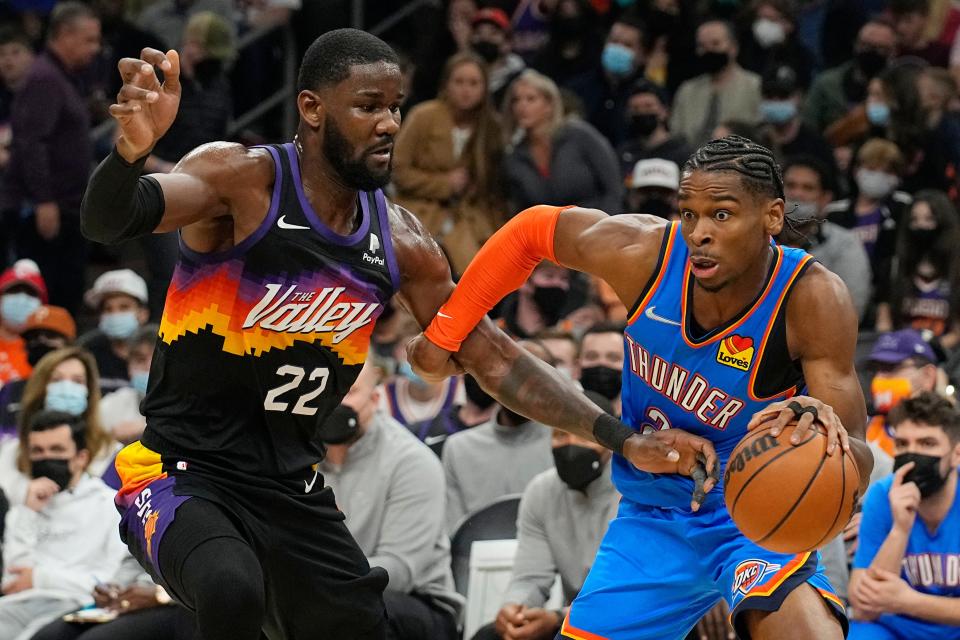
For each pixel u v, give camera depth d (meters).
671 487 5.19
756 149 4.70
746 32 13.22
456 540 7.79
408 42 14.77
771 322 4.87
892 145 10.88
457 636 7.34
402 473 7.40
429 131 11.30
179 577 4.66
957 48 12.95
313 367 5.02
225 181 4.78
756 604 4.82
